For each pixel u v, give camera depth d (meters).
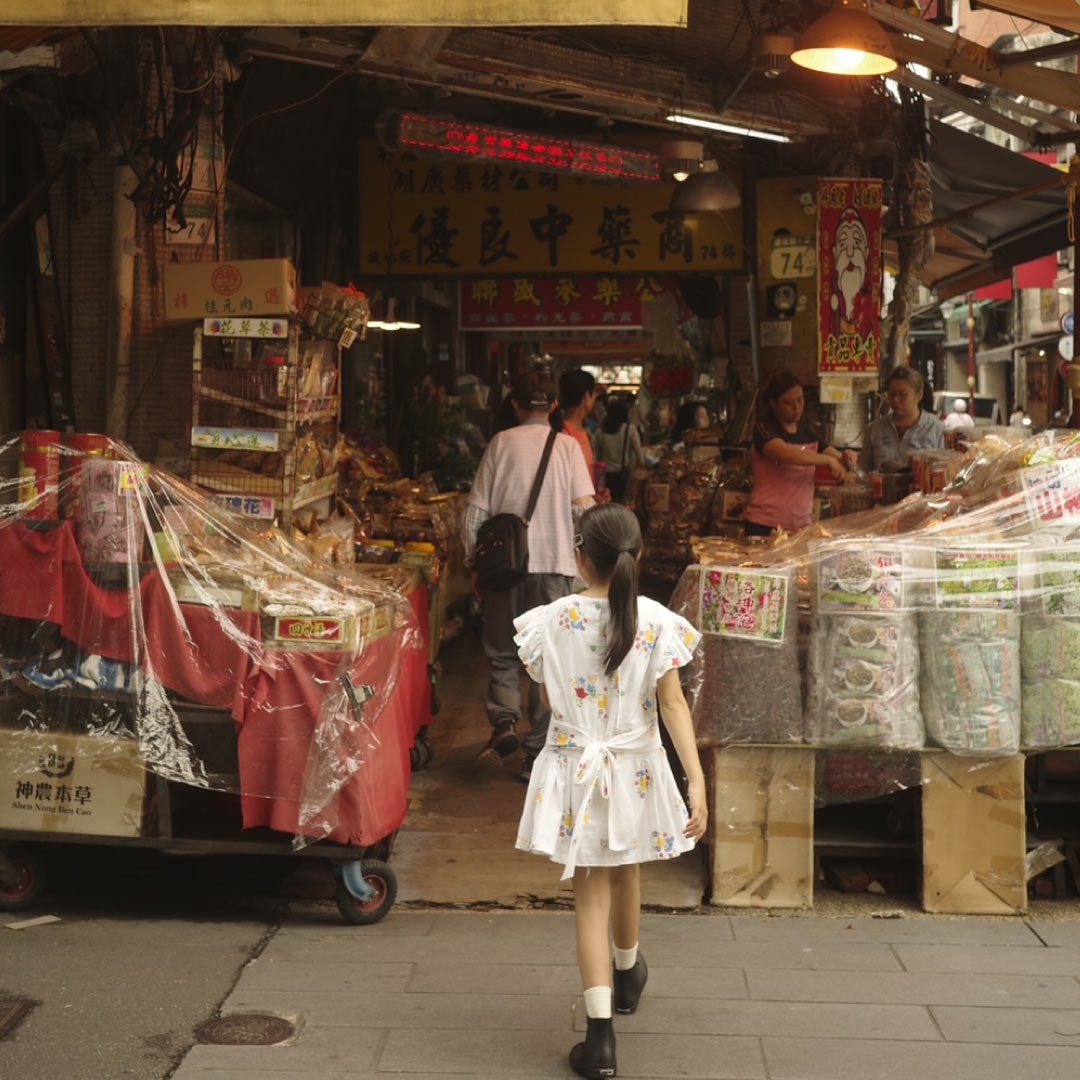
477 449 13.68
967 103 7.66
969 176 9.92
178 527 4.55
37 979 4.00
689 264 10.24
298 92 8.77
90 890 4.87
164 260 6.27
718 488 9.08
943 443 7.69
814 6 6.89
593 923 3.50
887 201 10.12
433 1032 3.69
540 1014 3.81
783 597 4.65
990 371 31.22
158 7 3.76
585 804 3.43
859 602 4.63
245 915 4.62
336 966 4.14
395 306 12.83
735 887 4.75
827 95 8.79
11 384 6.39
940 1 7.86
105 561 4.46
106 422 6.26
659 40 7.81
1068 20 6.09
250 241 9.26
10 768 4.52
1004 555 4.61
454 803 5.82
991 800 4.67
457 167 10.31
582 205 10.27
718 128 8.72
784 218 9.41
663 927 4.54
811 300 9.40
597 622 3.51
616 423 13.95
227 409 5.84
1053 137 7.91
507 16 3.66
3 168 6.21
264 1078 3.40
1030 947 4.36
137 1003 3.84
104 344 6.27
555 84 7.50
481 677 8.68
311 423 6.23
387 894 4.54
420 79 7.36
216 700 4.40
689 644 3.54
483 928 4.50
